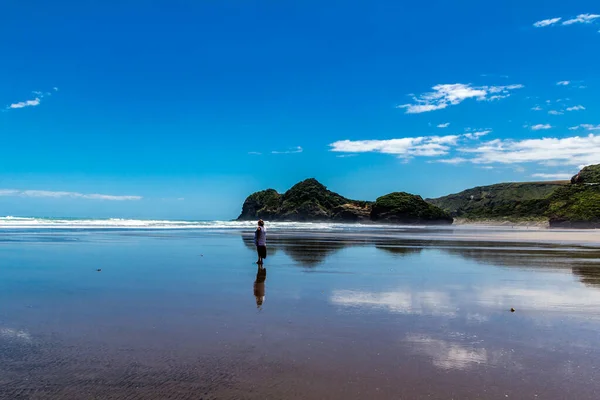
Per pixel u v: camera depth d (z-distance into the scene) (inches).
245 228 2442.2
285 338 261.7
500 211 6294.3
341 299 383.2
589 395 185.2
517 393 186.1
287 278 508.7
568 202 4343.0
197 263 655.8
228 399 178.7
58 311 328.8
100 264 625.6
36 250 815.1
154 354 231.0
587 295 410.3
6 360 219.8
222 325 291.3
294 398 179.9
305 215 6983.3
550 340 262.5
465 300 382.3
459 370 211.8
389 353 235.5
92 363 216.8
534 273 569.9
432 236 1785.2
